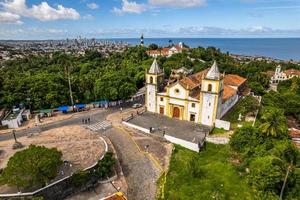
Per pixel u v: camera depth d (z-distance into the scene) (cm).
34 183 3309
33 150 3494
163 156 4584
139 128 5631
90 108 7225
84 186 3812
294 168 3566
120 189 3803
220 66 10788
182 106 6000
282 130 4238
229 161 4381
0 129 5609
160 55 13800
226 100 6125
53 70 11638
